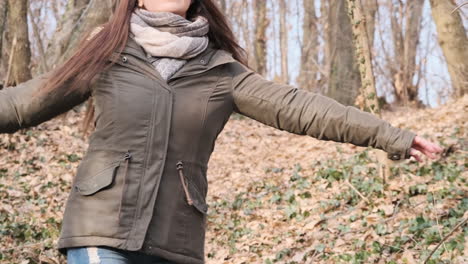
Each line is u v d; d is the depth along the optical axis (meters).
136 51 2.69
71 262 2.53
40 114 2.69
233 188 10.27
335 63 18.70
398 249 5.93
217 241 7.68
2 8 15.27
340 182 8.91
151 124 2.61
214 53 2.82
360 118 2.72
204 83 2.74
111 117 2.61
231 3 30.16
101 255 2.49
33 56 23.86
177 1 2.79
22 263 6.25
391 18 23.05
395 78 20.00
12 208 8.37
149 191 2.56
